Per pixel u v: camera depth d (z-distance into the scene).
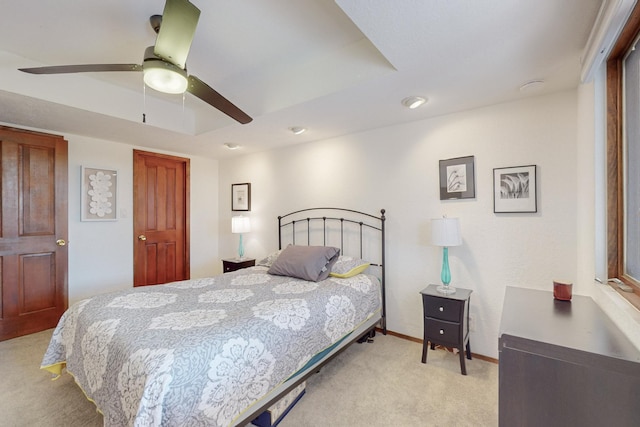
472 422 1.70
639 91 1.31
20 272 2.82
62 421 1.69
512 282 2.32
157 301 1.97
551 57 1.67
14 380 2.09
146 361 1.22
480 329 2.46
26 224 2.85
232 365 1.37
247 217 4.09
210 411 1.25
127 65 1.53
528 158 2.25
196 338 1.37
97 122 2.75
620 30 1.14
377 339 2.84
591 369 1.04
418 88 2.07
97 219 3.37
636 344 1.07
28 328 2.86
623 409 1.00
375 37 1.48
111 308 1.81
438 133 2.66
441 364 2.35
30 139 2.87
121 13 1.65
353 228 3.22
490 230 2.42
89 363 1.54
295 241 3.72
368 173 3.10
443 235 2.32
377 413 1.78
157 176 3.99
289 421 1.71
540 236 2.21
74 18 1.69
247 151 4.07
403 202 2.87
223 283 2.50
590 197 1.71
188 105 3.08
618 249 1.53
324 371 2.25
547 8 1.27
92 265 3.35
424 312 2.36
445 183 2.62
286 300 2.01
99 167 3.38
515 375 1.16
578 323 1.33
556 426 1.09
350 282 2.55
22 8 1.59
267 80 2.49
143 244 3.81
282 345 1.64
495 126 2.39
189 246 4.29
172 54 1.45
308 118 2.68
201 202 4.46
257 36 1.89
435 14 1.31
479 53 1.63
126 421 1.21
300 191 3.67
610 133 1.54
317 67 2.20
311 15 1.69
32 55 2.08
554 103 2.15
